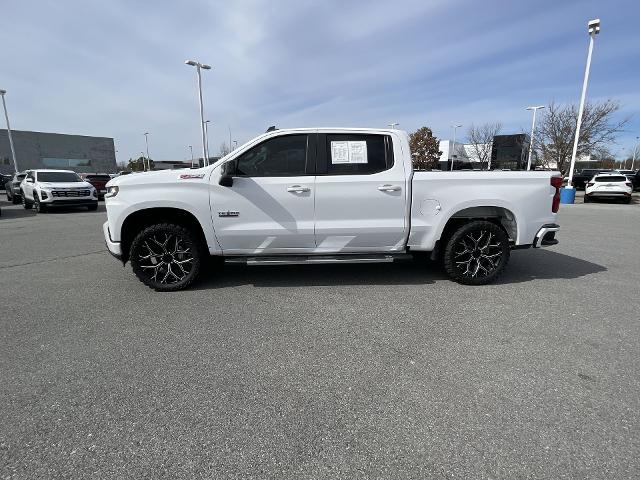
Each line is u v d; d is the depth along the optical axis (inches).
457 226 190.5
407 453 80.6
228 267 227.6
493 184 183.9
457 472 75.5
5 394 101.3
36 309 161.5
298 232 179.5
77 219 492.1
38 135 2075.5
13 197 738.2
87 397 100.1
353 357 120.9
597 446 81.7
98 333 138.2
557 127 1068.5
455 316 152.7
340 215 179.6
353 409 95.2
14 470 76.0
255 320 149.6
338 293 180.5
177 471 76.1
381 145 182.2
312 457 79.7
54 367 115.0
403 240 185.3
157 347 127.6
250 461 78.7
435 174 183.2
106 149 2380.7
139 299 173.5
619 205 697.0
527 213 187.6
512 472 75.2
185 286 184.7
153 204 173.2
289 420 91.2
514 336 134.6
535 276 208.2
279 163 179.3
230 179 171.2
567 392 101.1
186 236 179.0
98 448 82.2
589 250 278.4
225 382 107.2
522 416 91.8
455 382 106.6
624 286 189.9
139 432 87.2
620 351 123.0
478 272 192.2
